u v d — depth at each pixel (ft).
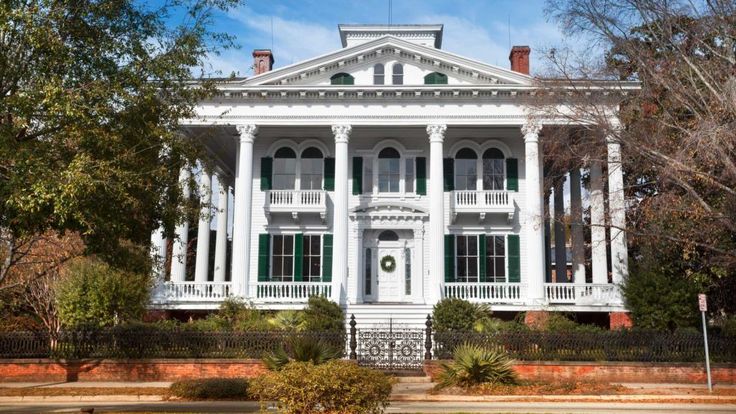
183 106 47.83
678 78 64.18
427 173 105.19
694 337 67.97
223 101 98.73
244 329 75.36
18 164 35.42
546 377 66.23
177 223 48.88
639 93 67.41
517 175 104.47
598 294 91.56
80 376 65.46
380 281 103.81
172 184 46.52
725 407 51.85
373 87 96.63
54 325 81.76
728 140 58.39
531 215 88.02
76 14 40.96
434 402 53.83
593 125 69.62
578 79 69.46
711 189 67.77
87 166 36.32
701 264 83.61
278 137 106.22
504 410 48.01
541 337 68.18
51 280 79.36
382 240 105.19
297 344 63.98
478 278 101.09
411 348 70.03
